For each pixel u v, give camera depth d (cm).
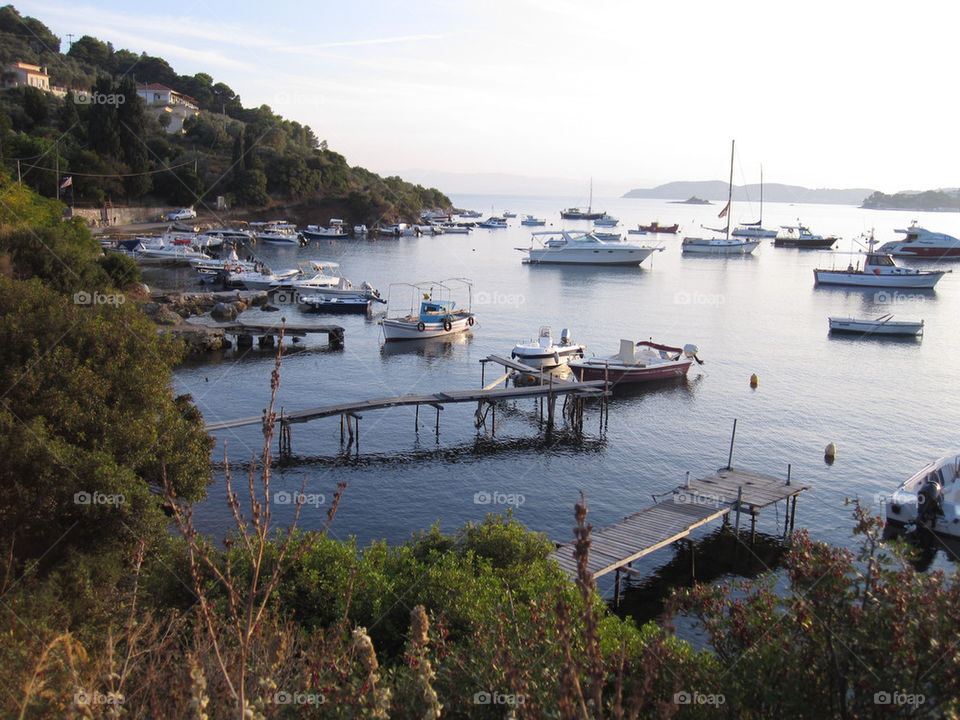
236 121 16725
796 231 19550
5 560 1548
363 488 3150
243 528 560
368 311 7388
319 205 15938
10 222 5266
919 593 817
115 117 11906
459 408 4344
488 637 1062
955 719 705
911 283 9531
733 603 1022
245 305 7319
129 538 1797
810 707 820
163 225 11975
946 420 4247
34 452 1773
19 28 16300
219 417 3978
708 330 6881
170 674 890
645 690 568
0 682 909
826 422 4194
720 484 2909
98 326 2444
